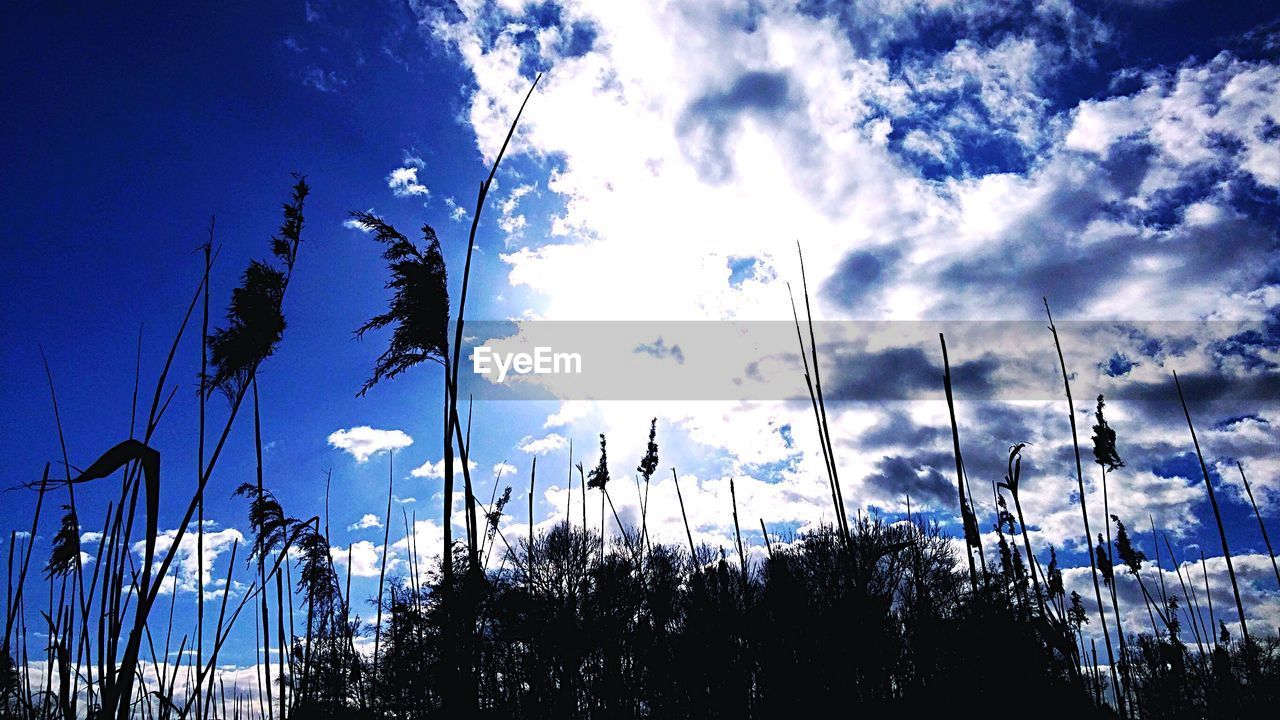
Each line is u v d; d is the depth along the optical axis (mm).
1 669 5438
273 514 8141
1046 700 9109
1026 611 9539
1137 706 10602
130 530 3795
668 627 11227
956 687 10016
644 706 10820
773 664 10977
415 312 8289
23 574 5805
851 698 10820
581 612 10508
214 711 4754
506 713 9609
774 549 12125
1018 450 8875
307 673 9500
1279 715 9297
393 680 9250
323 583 9836
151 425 3840
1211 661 10297
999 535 9961
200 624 5352
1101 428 8852
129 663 2980
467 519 7863
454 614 7621
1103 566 9906
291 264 5953
